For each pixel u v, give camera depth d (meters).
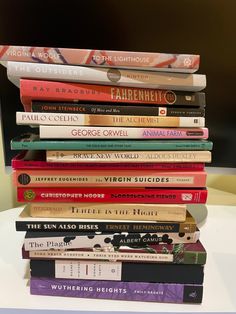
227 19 0.60
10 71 0.42
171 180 0.45
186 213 0.48
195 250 0.44
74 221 0.44
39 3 0.60
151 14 0.61
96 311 0.42
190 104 0.46
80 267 0.44
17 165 0.44
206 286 0.48
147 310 0.43
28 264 0.52
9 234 0.63
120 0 0.60
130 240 0.44
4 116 0.66
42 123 0.43
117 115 0.44
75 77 0.43
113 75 0.43
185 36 0.62
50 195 0.45
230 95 0.65
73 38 0.61
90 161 0.43
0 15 0.59
